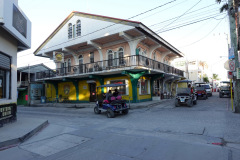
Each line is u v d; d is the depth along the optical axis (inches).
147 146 191.2
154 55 800.3
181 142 199.0
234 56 381.7
